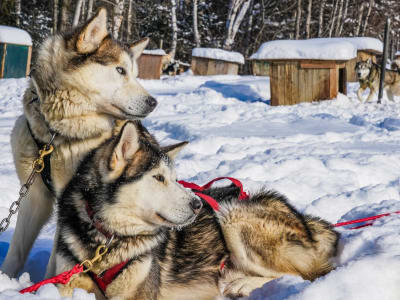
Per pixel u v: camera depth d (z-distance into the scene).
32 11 18.73
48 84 1.98
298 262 2.18
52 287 1.56
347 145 4.92
